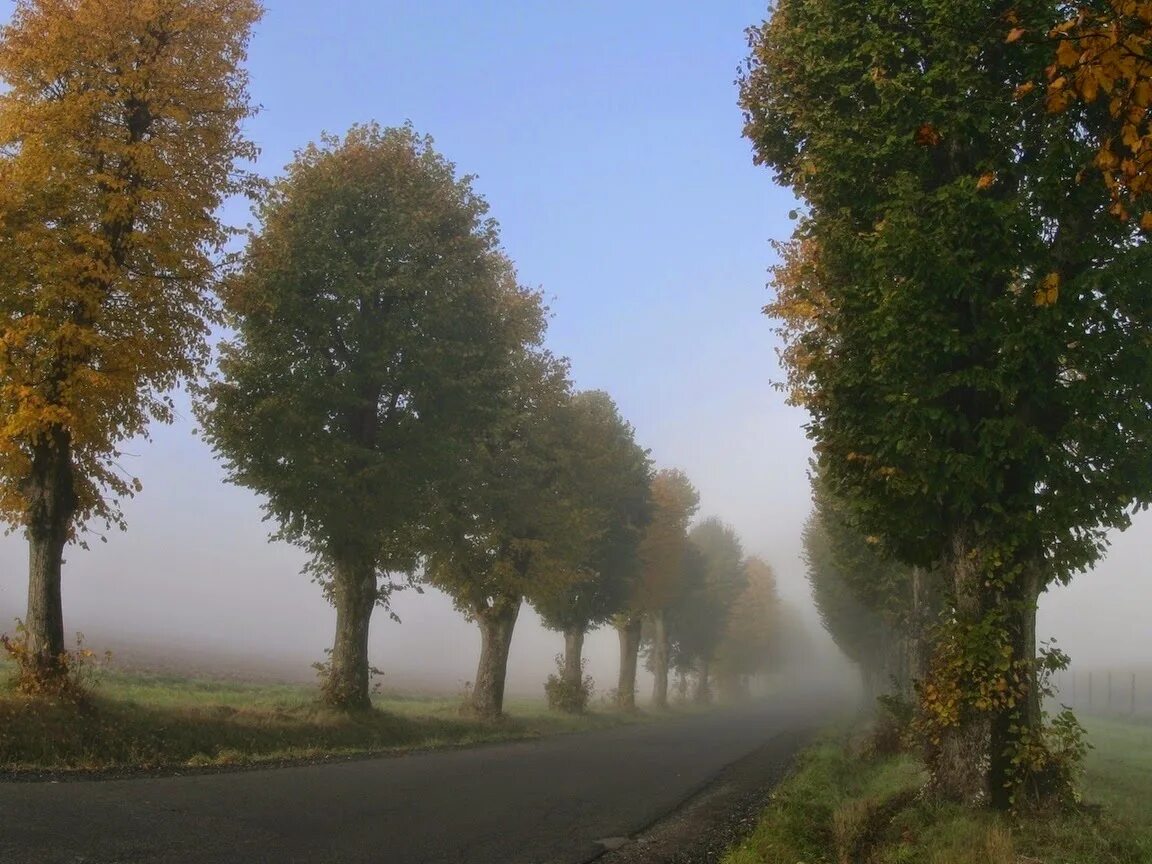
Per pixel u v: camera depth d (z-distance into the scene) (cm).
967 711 1073
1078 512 1066
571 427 3528
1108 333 1013
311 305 2208
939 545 1218
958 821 956
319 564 2409
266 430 2117
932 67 1123
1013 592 1101
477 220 2547
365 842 927
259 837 907
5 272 1491
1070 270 1051
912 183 1080
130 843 830
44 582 1572
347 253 2280
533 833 1066
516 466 3125
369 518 2214
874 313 1092
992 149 1092
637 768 1906
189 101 1691
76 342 1498
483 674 3128
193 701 2441
